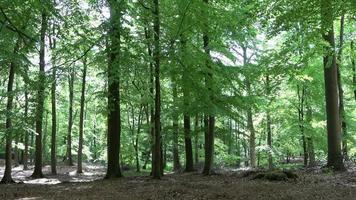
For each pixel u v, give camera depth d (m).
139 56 15.35
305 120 29.75
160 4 18.98
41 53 22.11
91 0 14.27
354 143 27.44
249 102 20.67
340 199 11.48
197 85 19.19
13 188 16.45
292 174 17.06
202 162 35.88
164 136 22.95
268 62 17.06
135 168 39.50
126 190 14.26
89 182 18.20
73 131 49.41
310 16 12.12
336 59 19.86
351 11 12.02
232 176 19.41
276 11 12.46
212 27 19.39
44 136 45.09
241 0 18.36
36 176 25.27
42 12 11.75
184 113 20.84
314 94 29.27
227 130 23.95
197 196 12.23
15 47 14.59
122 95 21.31
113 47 14.95
